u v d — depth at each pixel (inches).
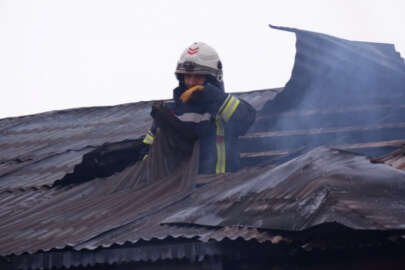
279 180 434.3
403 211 346.3
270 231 379.6
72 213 572.4
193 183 543.5
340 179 383.9
